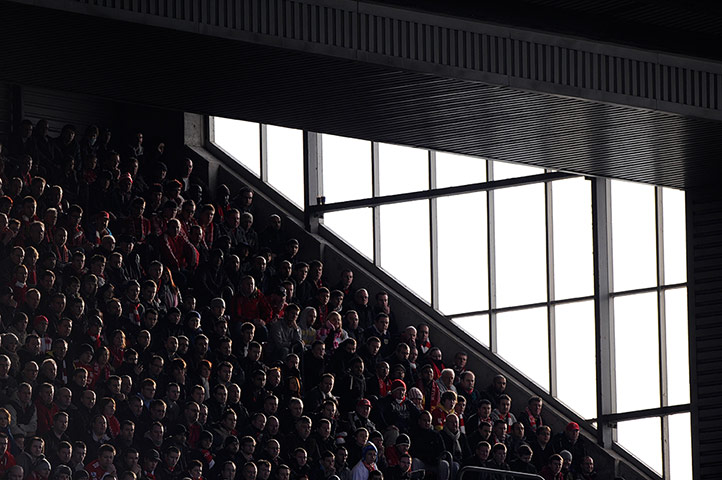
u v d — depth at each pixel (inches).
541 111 1546.5
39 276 1895.9
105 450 1695.4
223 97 1525.6
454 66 1414.9
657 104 1535.4
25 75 1441.9
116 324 1904.5
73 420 1728.6
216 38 1295.5
